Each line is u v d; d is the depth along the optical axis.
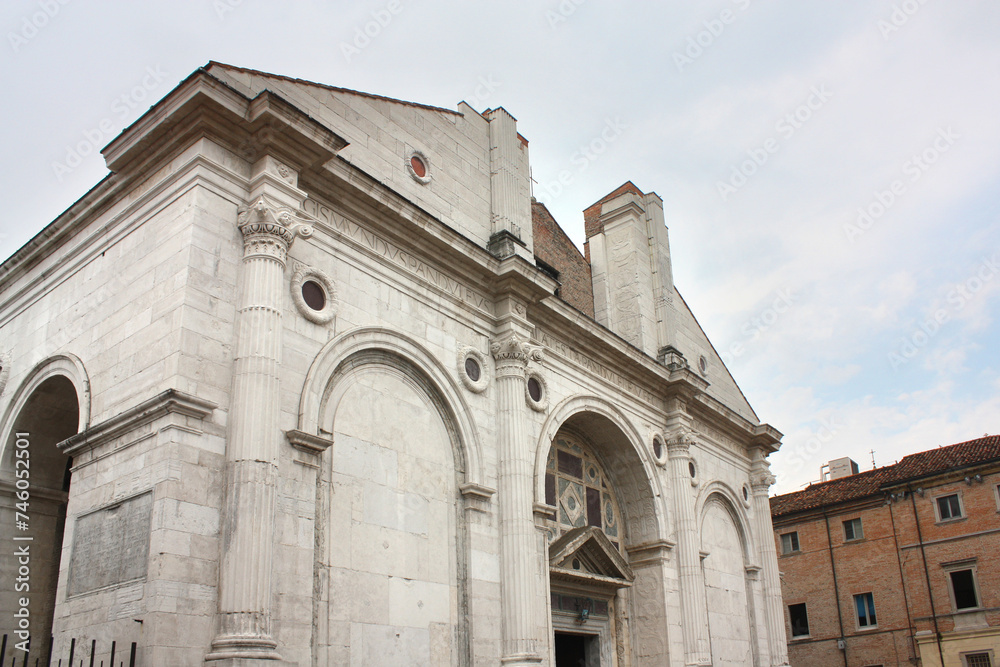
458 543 19.00
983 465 39.28
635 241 30.36
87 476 15.23
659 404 28.48
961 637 38.50
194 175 15.76
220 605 13.56
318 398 16.44
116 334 16.12
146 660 12.60
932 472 41.06
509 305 21.86
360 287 18.33
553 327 23.98
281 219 16.22
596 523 25.83
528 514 20.23
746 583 31.36
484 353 21.34
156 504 13.56
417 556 17.83
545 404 22.72
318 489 16.16
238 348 15.25
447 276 20.91
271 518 14.37
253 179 16.45
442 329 20.22
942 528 40.34
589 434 26.42
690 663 25.16
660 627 25.20
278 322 15.70
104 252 17.42
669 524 26.84
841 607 42.72
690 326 33.53
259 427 14.67
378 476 17.53
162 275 15.57
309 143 16.88
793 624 44.44
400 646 16.78
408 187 20.81
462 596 18.62
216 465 14.37
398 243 19.66
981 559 38.72
